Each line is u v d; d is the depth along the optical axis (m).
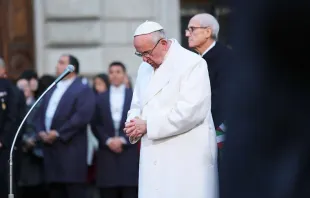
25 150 22.48
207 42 15.47
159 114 12.77
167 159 12.88
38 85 23.48
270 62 6.51
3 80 21.39
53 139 20.84
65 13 28.47
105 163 21.62
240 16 6.65
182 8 29.14
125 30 28.62
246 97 6.62
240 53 6.66
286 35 6.42
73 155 20.91
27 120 22.25
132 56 28.61
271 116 6.54
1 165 21.14
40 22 28.73
